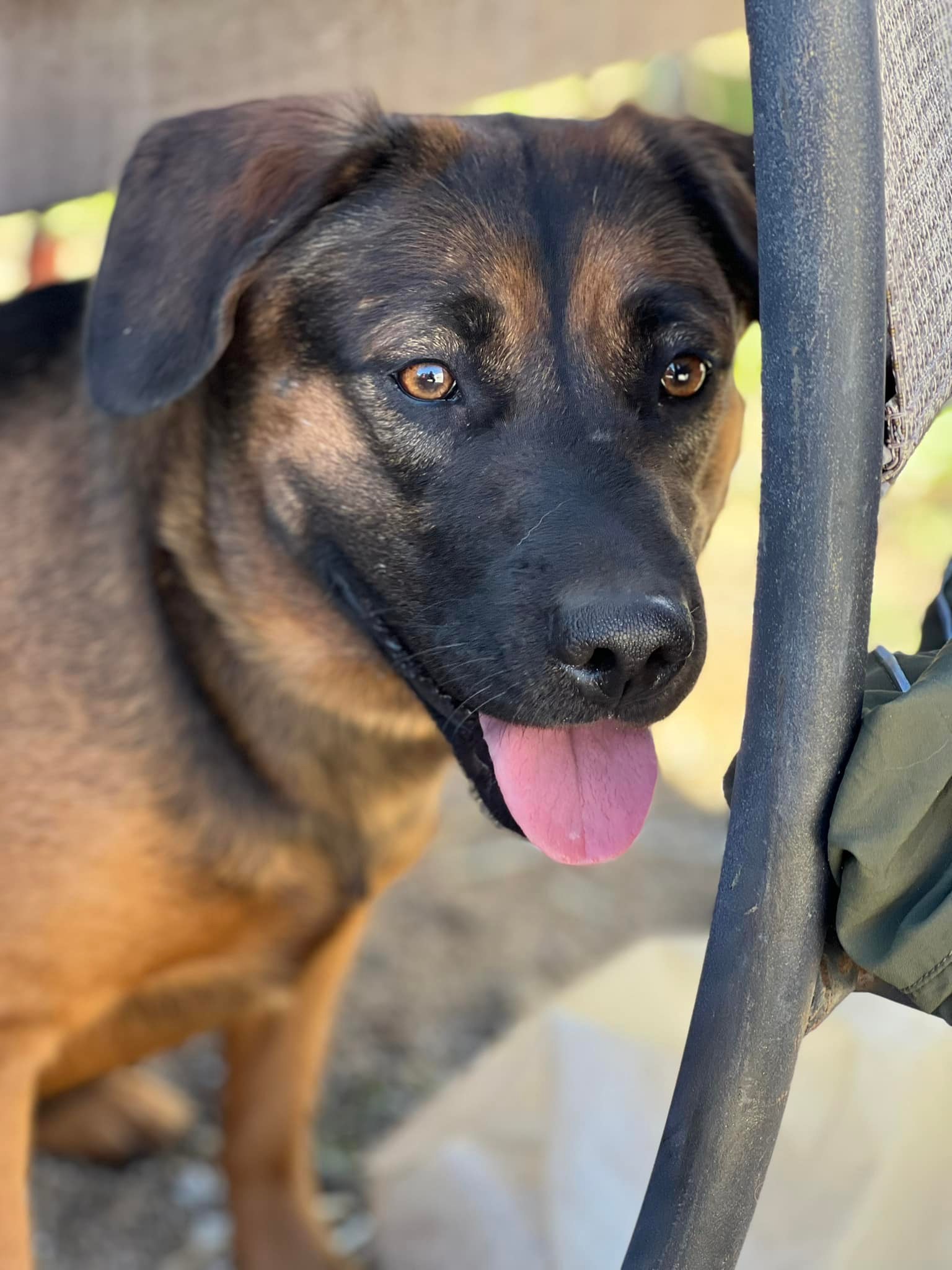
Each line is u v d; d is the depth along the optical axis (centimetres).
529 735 52
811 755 38
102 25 64
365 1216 71
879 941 39
